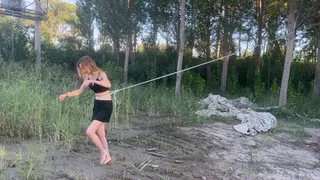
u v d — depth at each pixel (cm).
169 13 1616
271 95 1298
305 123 879
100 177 395
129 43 1560
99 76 423
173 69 1698
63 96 428
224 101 1014
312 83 1565
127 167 441
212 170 468
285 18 1590
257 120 779
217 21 1652
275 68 1805
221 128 741
